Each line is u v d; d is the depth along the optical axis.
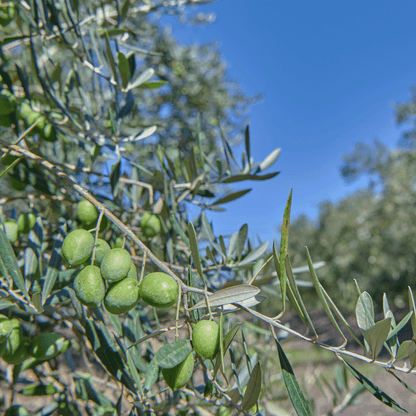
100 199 0.48
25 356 0.35
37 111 0.46
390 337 0.29
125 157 0.53
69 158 0.62
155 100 1.69
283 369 0.28
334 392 0.58
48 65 0.61
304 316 0.28
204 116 1.88
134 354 0.38
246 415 0.30
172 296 0.29
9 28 0.68
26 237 0.51
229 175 0.54
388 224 4.73
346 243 5.34
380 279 4.45
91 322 0.36
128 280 0.30
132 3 0.81
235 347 0.65
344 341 0.29
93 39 0.49
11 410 0.43
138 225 0.59
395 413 1.29
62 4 0.49
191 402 0.46
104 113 0.57
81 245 0.31
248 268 0.52
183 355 0.28
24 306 0.35
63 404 0.48
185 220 0.55
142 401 0.36
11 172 0.45
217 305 0.30
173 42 1.76
